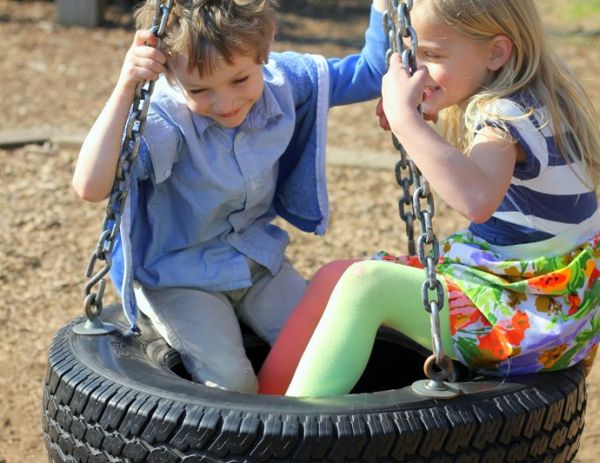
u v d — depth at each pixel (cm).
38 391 864
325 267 625
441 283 515
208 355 604
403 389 484
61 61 1930
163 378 503
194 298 618
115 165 548
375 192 1319
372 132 1594
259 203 641
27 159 1377
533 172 535
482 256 558
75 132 1470
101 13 2242
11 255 1110
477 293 546
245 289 650
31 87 1739
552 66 558
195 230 615
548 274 537
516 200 551
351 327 536
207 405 466
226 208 620
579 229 555
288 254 1138
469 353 545
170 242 623
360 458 452
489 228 569
